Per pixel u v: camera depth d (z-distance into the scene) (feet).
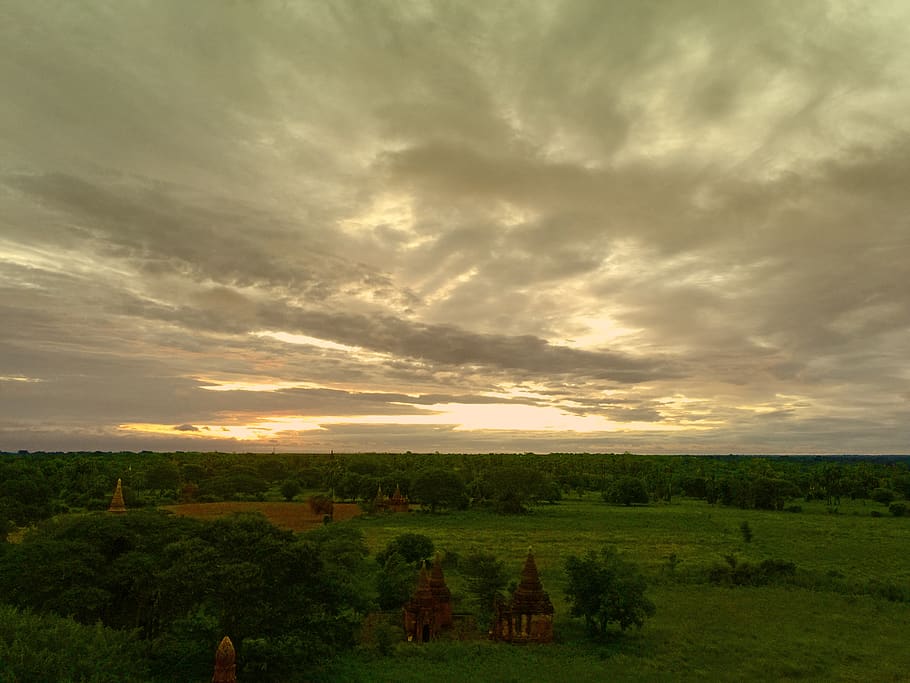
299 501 377.91
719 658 101.81
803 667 96.32
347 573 102.12
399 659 97.86
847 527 279.69
